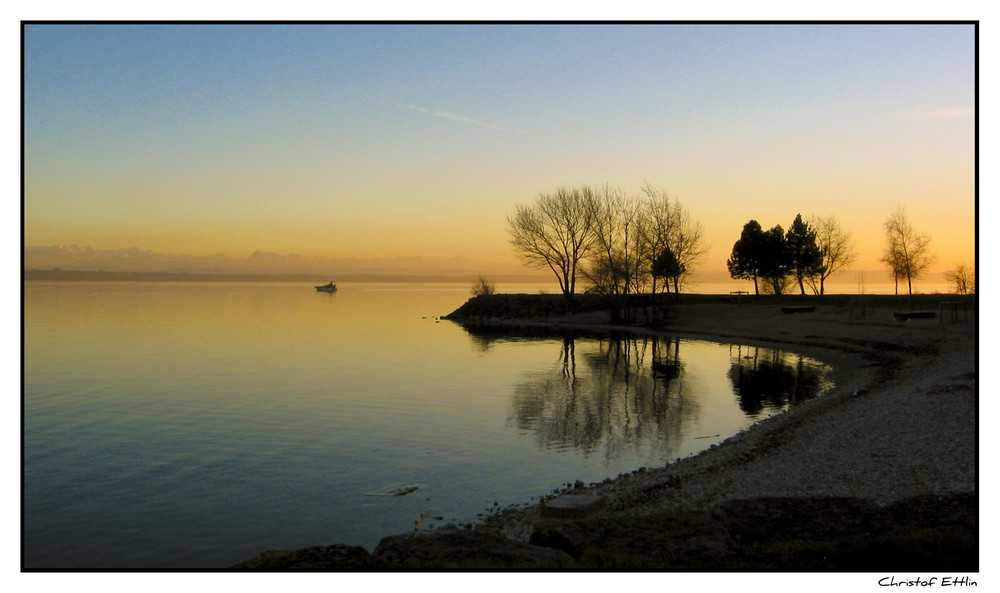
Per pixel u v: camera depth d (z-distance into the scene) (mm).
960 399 21984
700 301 87812
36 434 24828
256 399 32156
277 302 149625
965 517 11656
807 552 10547
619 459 21203
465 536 12086
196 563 13758
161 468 20484
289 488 18562
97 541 14898
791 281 103000
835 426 22031
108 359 47656
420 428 25875
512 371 42938
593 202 94625
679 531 11867
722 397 32594
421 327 82125
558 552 11281
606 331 76875
